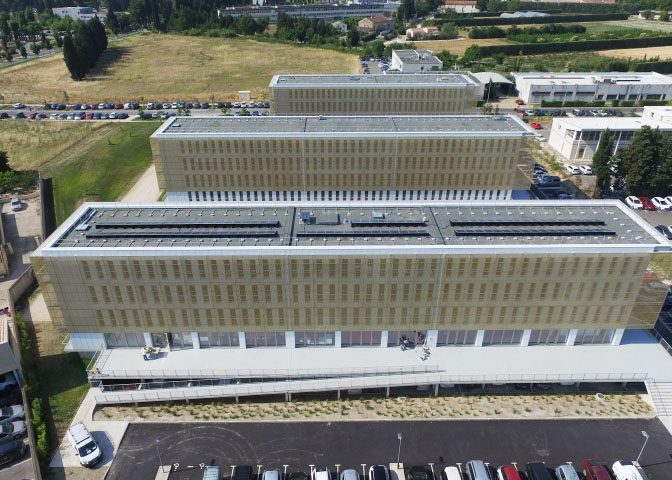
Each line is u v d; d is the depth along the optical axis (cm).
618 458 5734
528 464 5541
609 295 6600
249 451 5856
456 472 5450
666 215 10656
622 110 17188
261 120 11338
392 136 10375
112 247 6353
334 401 6519
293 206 7431
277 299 6581
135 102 19088
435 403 6462
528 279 6450
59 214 11531
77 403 6469
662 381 6475
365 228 6900
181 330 6844
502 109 17562
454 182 10988
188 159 10631
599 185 11562
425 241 6588
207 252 6234
